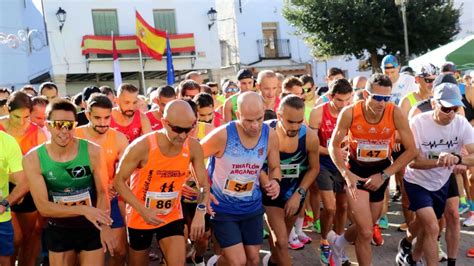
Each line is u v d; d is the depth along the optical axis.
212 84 8.18
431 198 4.28
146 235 3.68
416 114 4.66
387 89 3.86
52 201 3.47
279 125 4.11
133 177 3.57
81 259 3.56
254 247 3.85
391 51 21.05
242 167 3.65
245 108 3.41
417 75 5.43
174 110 3.23
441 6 20.69
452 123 4.19
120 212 4.22
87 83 20.56
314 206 5.95
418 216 4.25
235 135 3.61
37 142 4.55
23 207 4.45
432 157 4.23
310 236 6.03
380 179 4.11
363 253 4.16
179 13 19.77
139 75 20.42
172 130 3.24
